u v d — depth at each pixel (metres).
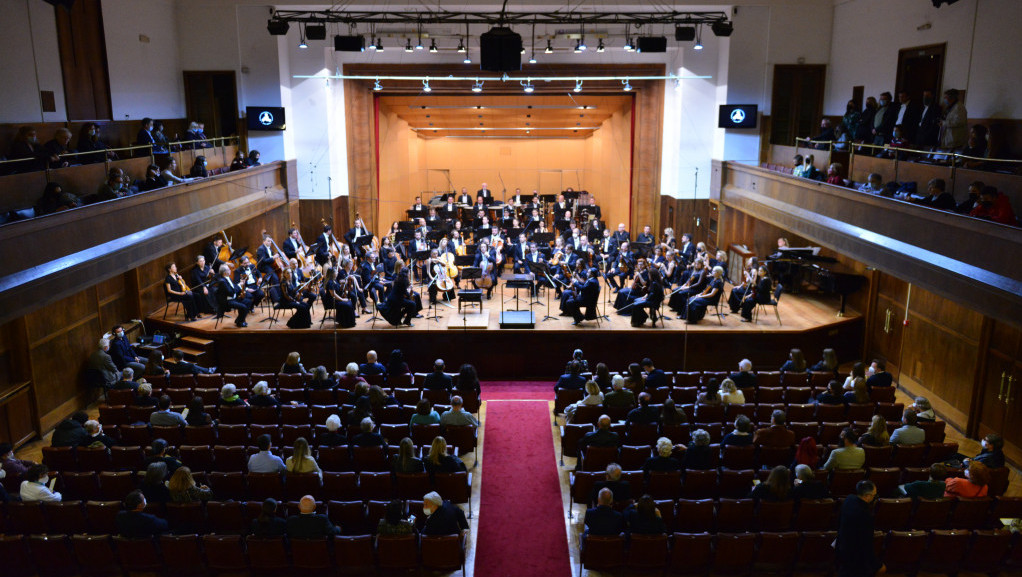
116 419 11.00
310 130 21.81
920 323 14.04
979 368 12.16
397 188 26.84
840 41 20.17
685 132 21.91
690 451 9.03
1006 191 10.63
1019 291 9.09
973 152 12.09
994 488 8.31
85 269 11.14
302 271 17.20
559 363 15.61
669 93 22.19
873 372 11.98
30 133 11.96
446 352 15.56
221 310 15.79
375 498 8.84
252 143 21.44
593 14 18.97
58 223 10.56
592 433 9.52
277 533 7.53
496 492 10.25
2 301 9.28
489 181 30.86
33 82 14.10
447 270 17.80
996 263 9.69
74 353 13.55
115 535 8.08
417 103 24.02
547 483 10.52
